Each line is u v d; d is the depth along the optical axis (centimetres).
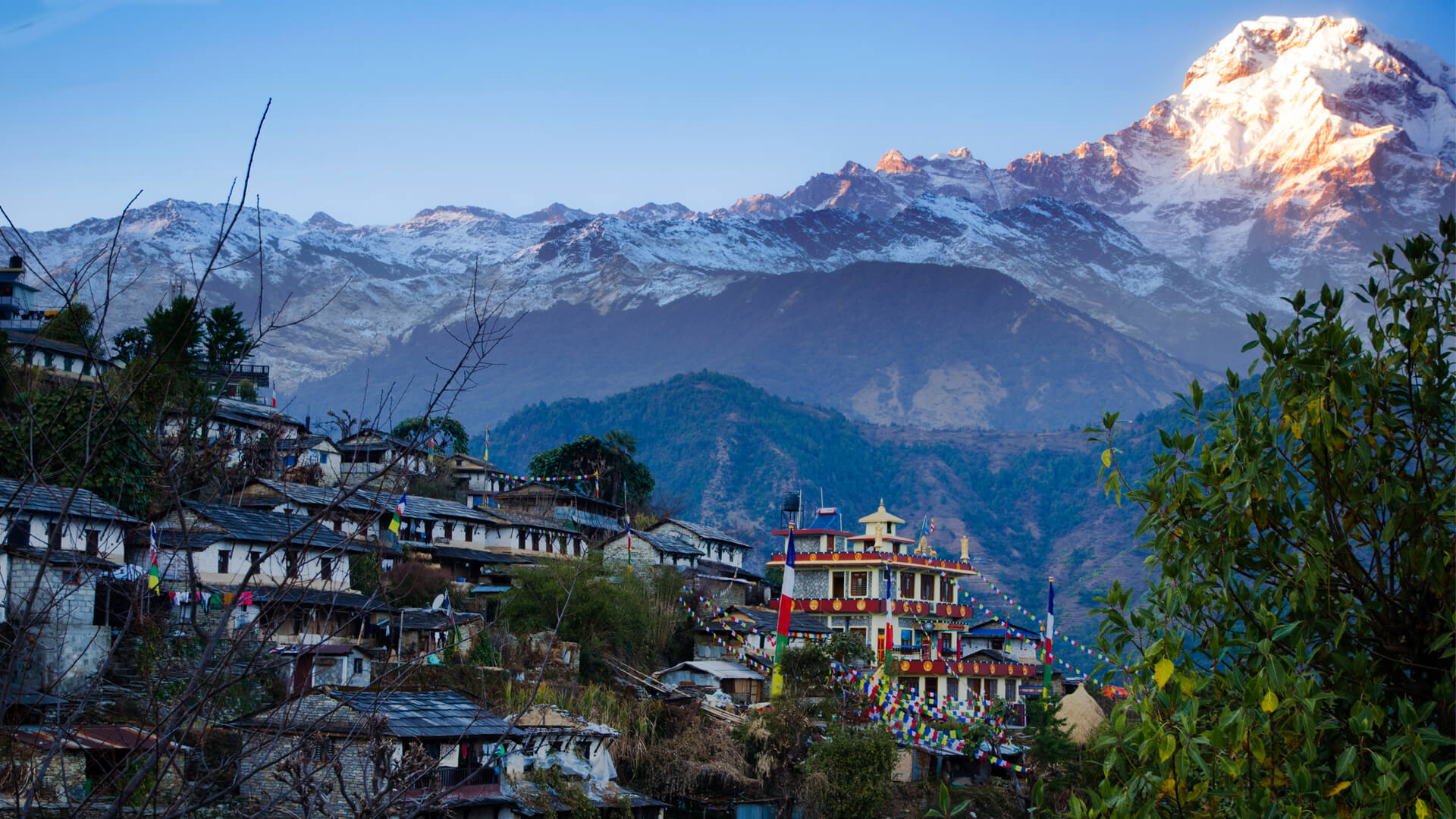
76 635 4381
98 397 1559
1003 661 11219
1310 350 2095
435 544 9406
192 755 1692
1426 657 1981
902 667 9531
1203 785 1945
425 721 4894
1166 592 2088
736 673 8612
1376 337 2078
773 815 6900
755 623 9475
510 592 8238
